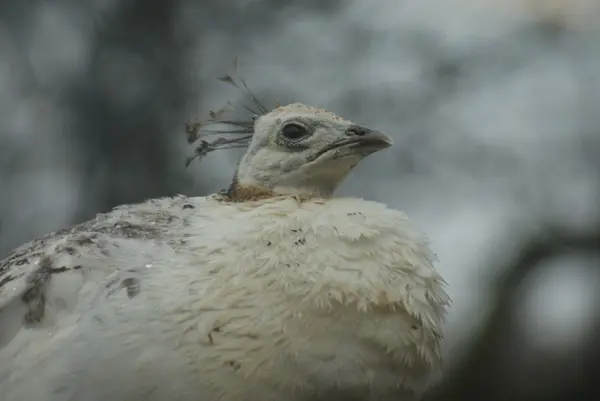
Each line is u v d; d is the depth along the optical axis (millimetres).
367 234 3475
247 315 3455
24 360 3471
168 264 3477
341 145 3559
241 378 3451
